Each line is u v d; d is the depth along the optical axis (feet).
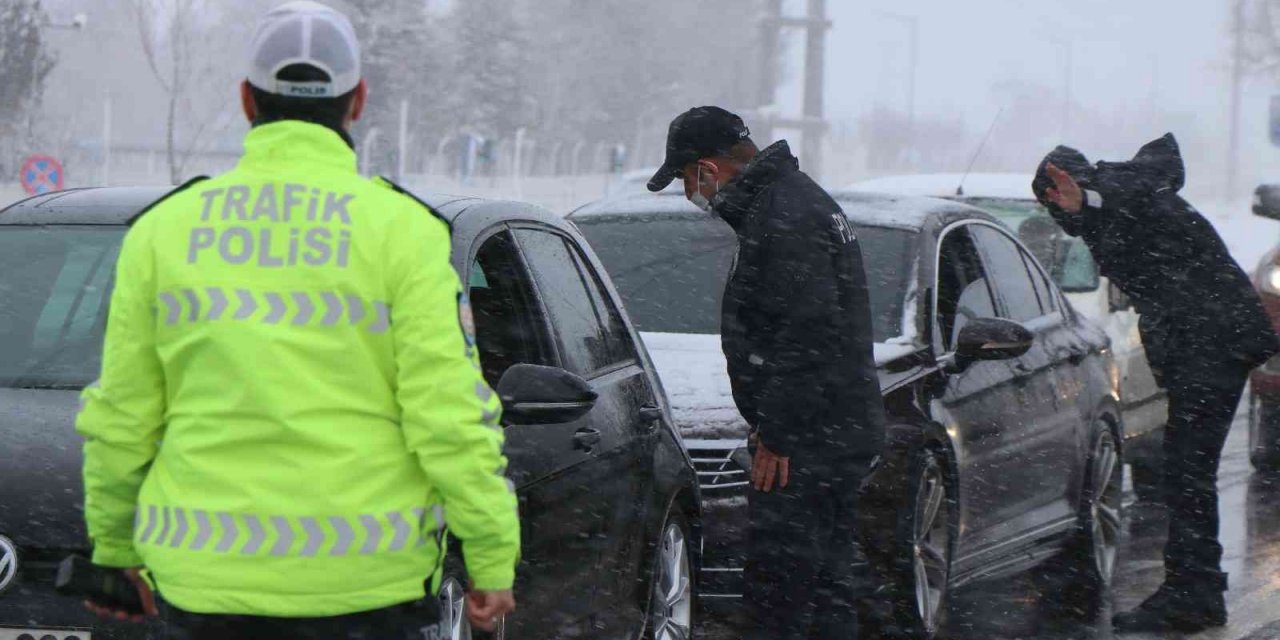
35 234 28.84
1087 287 56.34
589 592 28.12
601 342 30.25
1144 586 45.01
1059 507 42.68
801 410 28.96
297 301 16.72
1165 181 39.11
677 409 36.11
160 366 17.26
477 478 16.83
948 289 40.32
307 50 17.34
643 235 43.42
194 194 17.31
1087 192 38.81
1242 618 40.60
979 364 39.45
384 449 16.89
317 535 16.58
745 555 32.96
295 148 17.29
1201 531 39.34
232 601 16.58
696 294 41.27
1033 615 41.14
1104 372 45.68
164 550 16.81
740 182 29.35
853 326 29.25
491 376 27.22
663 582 31.65
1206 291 38.75
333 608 16.72
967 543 38.27
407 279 16.88
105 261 28.12
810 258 28.73
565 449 26.96
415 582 17.15
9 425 24.22
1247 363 38.96
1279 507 54.75
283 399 16.60
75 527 22.74
